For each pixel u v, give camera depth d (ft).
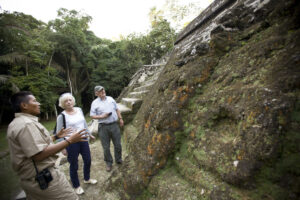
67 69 51.78
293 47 3.42
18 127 4.08
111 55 49.80
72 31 47.03
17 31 35.27
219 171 3.55
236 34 5.55
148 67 24.66
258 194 2.82
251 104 3.42
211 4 9.30
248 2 5.95
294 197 2.43
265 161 2.86
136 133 10.92
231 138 3.73
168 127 5.34
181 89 5.64
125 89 27.27
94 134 14.12
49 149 4.26
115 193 6.31
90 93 53.47
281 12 4.19
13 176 13.53
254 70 3.99
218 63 5.56
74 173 7.34
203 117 4.69
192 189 4.12
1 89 35.06
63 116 7.29
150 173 5.28
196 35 9.66
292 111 2.78
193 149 4.61
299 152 2.54
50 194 4.43
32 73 38.45
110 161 9.27
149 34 35.14
